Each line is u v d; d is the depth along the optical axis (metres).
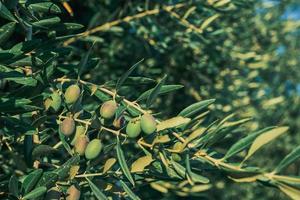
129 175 0.64
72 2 1.42
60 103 0.71
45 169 0.81
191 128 0.67
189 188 1.24
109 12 1.42
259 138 0.59
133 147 1.11
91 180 0.69
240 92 1.68
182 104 1.63
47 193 0.67
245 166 0.62
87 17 1.47
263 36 1.83
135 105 0.69
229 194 2.19
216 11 1.27
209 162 0.63
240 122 0.62
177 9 1.26
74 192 0.68
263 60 1.73
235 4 1.29
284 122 2.26
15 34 1.05
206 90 1.63
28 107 0.68
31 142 0.71
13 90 0.73
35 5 0.73
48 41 0.74
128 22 1.29
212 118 1.36
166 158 0.66
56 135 1.01
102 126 0.69
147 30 1.33
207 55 1.55
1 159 0.90
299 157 0.57
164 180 0.72
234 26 1.63
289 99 2.28
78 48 1.39
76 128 0.69
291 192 0.57
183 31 1.35
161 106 1.60
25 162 0.72
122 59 1.52
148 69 1.54
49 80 0.70
